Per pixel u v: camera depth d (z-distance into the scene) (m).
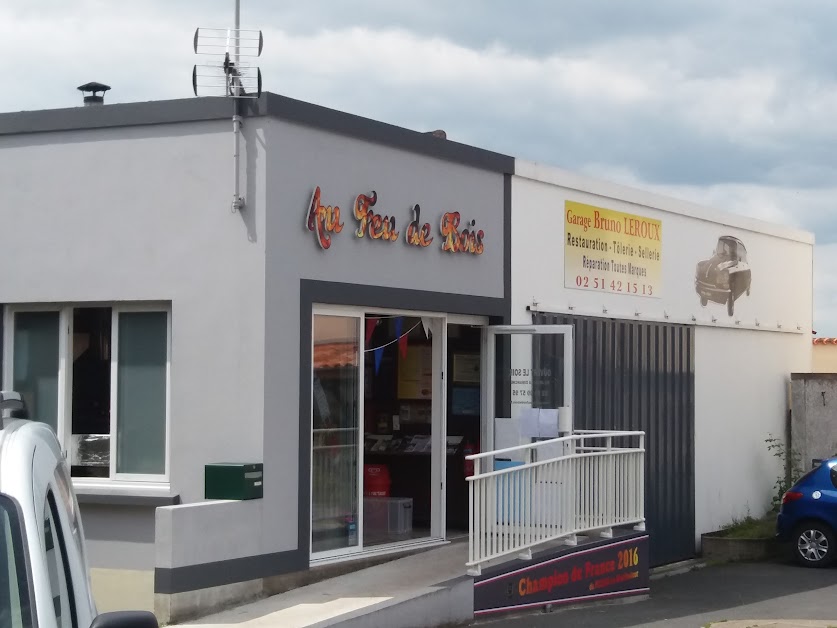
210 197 10.98
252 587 10.52
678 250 18.30
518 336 14.03
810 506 17.42
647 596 13.79
